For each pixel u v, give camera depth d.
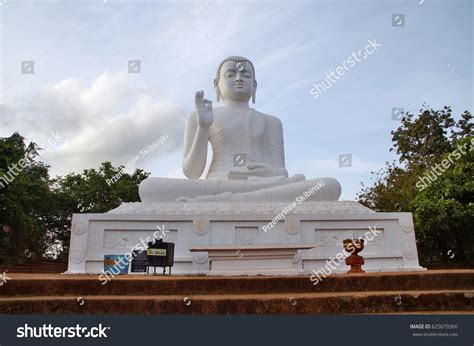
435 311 5.47
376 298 5.49
